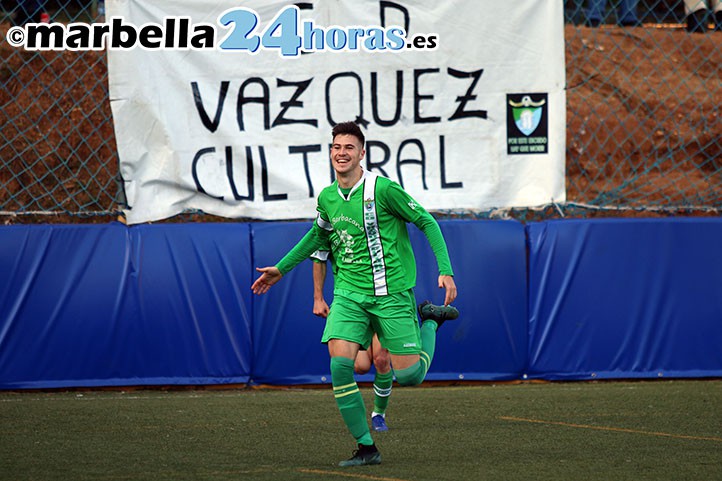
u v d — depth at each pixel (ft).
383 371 66.39
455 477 49.60
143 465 53.83
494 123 96.53
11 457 56.70
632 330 96.43
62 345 90.84
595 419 72.33
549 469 52.03
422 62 96.02
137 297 91.97
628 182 124.77
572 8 154.30
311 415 74.95
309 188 95.40
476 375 94.63
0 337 90.07
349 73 95.71
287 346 93.25
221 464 54.13
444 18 96.07
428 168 96.17
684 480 48.98
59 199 113.60
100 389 91.45
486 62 96.37
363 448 53.88
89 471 51.93
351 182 56.39
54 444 61.62
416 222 56.95
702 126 149.28
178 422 71.36
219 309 92.53
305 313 93.61
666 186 135.95
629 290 96.58
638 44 142.61
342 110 95.71
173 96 94.17
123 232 92.53
